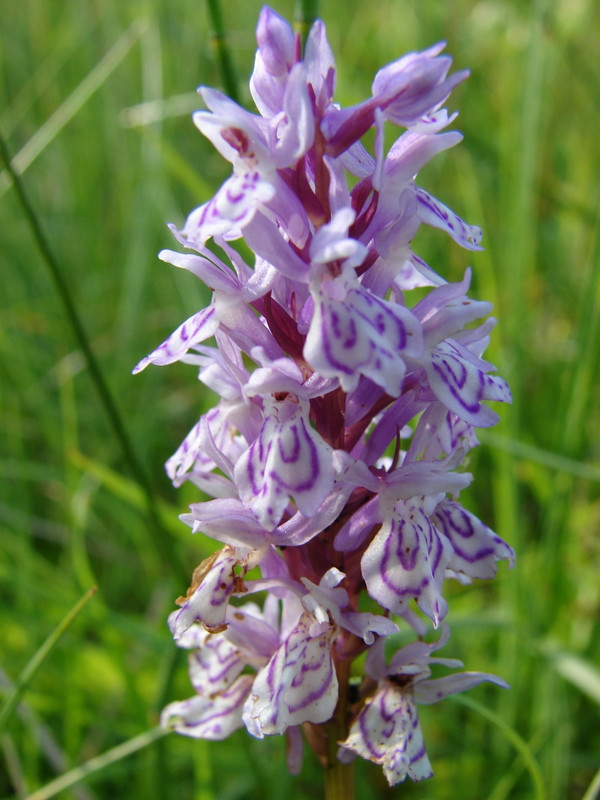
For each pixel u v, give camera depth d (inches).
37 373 8.3
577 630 6.1
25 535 6.3
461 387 3.0
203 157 9.5
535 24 6.3
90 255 9.3
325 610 3.2
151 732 4.5
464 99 9.1
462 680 3.5
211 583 3.2
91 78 7.3
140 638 5.2
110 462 7.4
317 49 3.0
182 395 8.3
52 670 5.8
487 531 3.4
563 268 8.4
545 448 7.1
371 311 2.9
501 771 5.3
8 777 5.7
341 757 3.5
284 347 3.2
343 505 3.1
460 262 8.3
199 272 3.1
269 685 3.2
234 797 5.3
